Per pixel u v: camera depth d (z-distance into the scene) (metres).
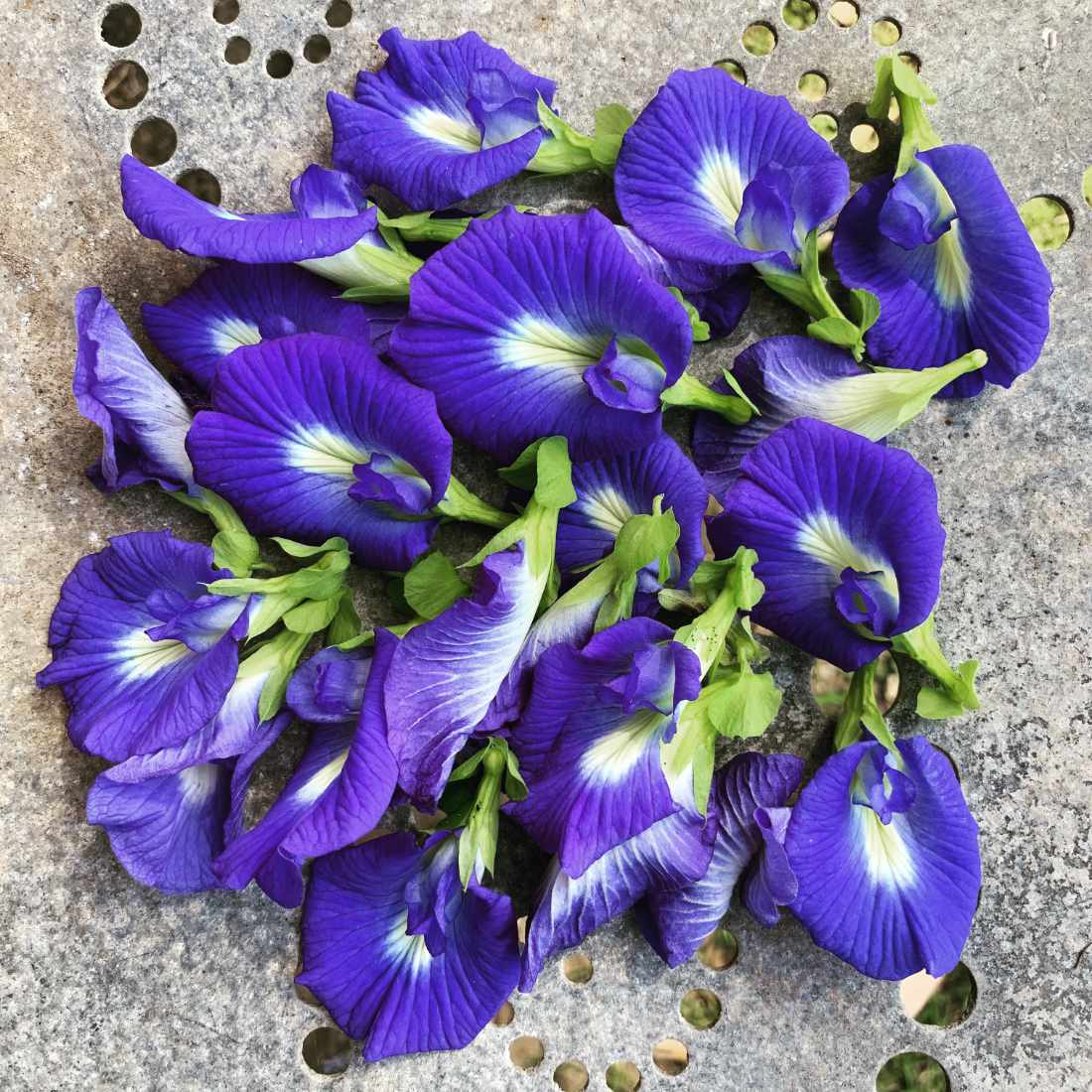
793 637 0.21
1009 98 0.23
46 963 0.21
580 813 0.20
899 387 0.20
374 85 0.22
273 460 0.20
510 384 0.20
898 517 0.20
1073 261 0.23
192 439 0.20
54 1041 0.21
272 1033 0.22
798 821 0.20
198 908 0.22
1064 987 0.22
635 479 0.21
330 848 0.19
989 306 0.21
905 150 0.21
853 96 0.23
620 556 0.20
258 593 0.20
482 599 0.19
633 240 0.21
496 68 0.21
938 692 0.21
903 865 0.21
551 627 0.20
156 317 0.21
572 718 0.20
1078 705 0.22
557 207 0.23
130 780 0.20
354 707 0.20
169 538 0.20
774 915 0.21
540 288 0.20
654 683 0.19
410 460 0.20
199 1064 0.21
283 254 0.20
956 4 0.23
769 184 0.21
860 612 0.20
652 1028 0.22
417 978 0.21
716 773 0.21
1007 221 0.21
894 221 0.21
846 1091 0.22
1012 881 0.22
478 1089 0.22
